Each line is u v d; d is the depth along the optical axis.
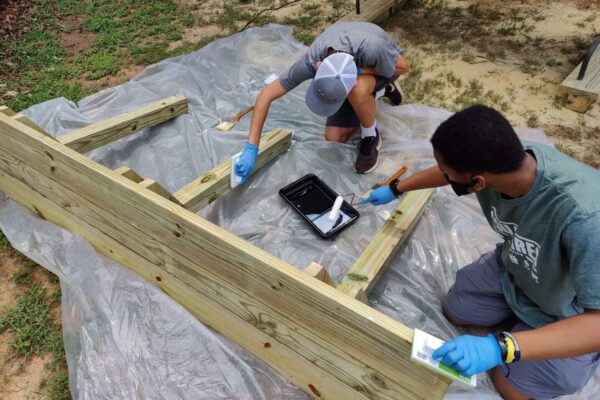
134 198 1.55
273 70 3.38
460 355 1.04
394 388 1.24
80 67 3.62
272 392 1.67
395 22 4.12
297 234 2.24
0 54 3.74
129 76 3.55
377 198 2.00
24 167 2.02
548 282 1.34
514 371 1.52
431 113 2.89
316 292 1.18
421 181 1.80
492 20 4.05
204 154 2.68
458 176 1.20
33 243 2.19
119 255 1.99
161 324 1.83
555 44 3.66
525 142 1.30
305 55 2.32
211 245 1.41
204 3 4.54
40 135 1.80
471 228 2.20
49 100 3.12
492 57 3.58
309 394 1.65
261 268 1.29
